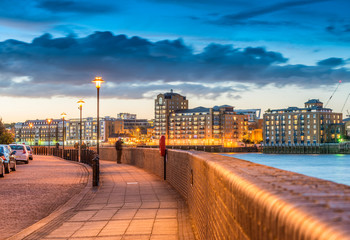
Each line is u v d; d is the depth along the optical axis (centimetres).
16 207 1230
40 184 1883
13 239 775
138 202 1241
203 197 593
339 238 101
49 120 7512
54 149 6066
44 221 964
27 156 3666
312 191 158
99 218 988
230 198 290
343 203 130
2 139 9444
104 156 4569
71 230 852
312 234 112
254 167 324
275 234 149
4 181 2023
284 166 13550
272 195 162
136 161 3192
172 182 1653
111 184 1778
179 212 1032
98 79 2973
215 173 415
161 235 765
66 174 2459
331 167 13075
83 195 1434
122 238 756
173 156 1622
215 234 412
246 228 216
